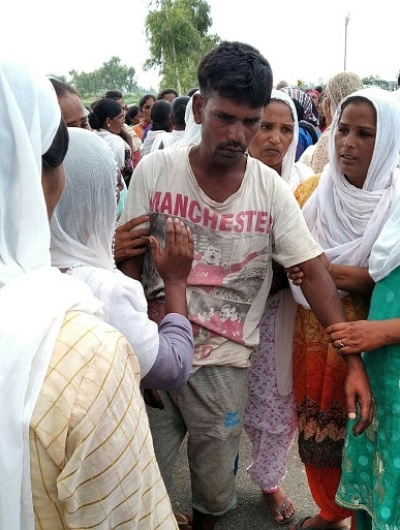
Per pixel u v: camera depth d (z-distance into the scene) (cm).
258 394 213
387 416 159
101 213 124
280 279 194
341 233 191
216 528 230
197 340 173
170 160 169
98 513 80
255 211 168
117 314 115
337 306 171
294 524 231
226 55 151
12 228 83
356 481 175
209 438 183
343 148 184
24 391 73
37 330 75
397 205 160
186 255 145
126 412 82
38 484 76
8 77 83
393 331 155
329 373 189
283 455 224
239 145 156
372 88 188
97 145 124
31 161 83
